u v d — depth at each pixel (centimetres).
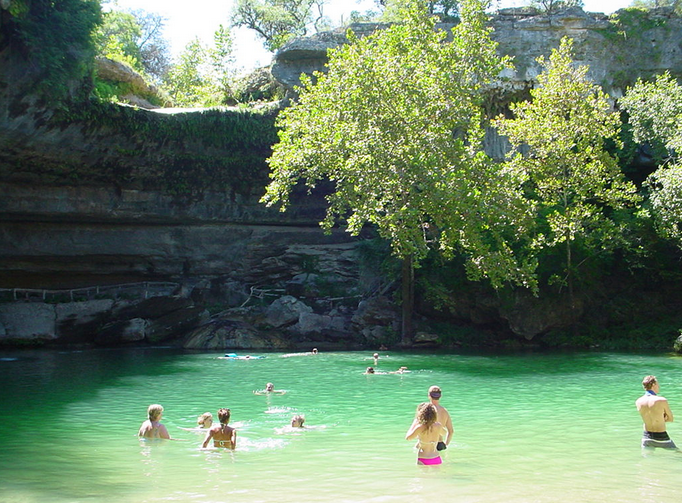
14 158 2994
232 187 3703
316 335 3253
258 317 3328
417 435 977
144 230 3631
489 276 2758
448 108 2758
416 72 2744
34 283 3597
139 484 867
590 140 3089
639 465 963
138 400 1611
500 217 2745
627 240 3038
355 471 931
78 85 2881
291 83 3700
